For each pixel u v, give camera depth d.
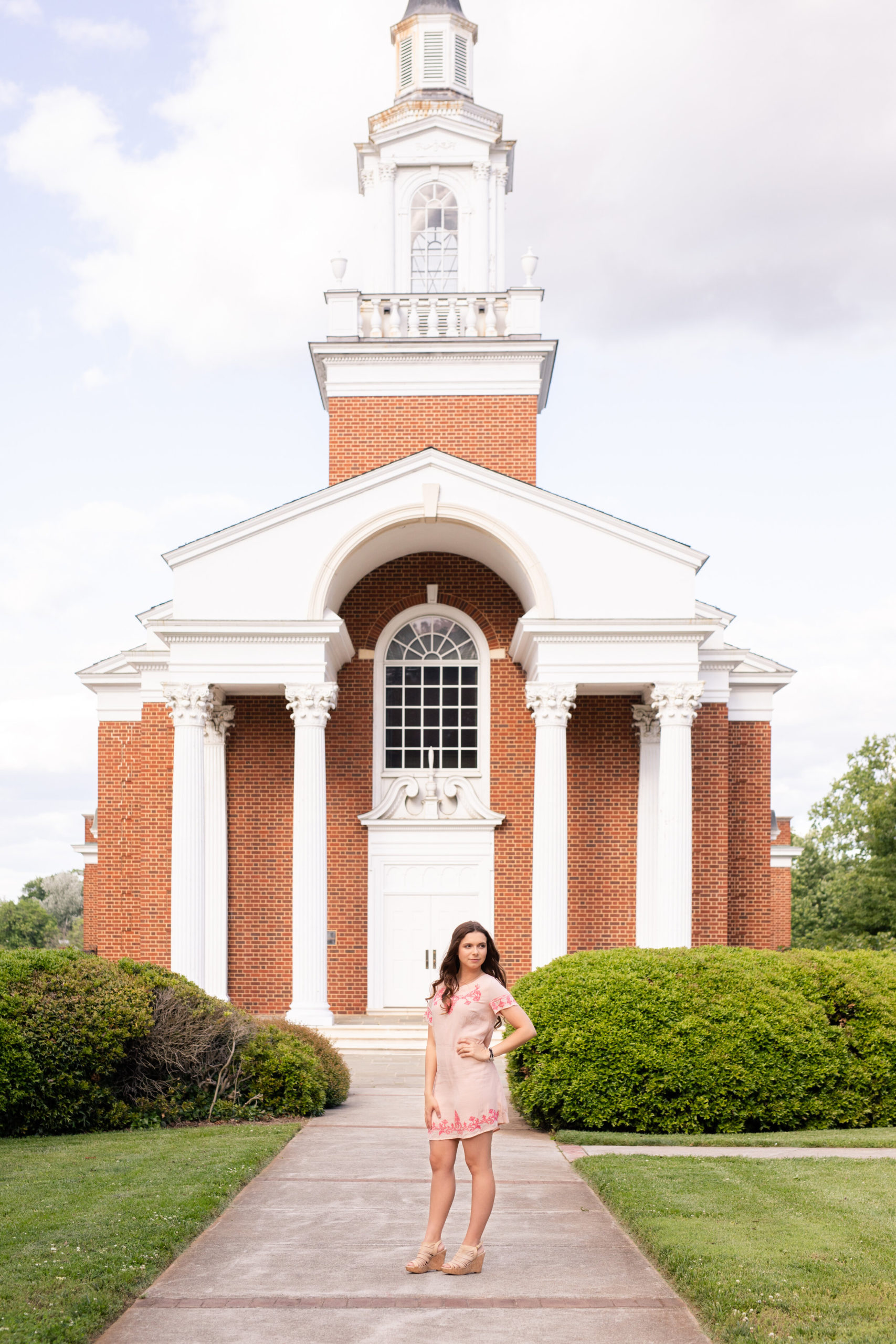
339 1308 6.85
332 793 25.67
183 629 22.98
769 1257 7.46
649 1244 7.94
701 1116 13.27
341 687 25.97
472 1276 7.47
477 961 7.75
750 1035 13.56
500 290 29.12
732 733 26.42
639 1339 6.40
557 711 23.09
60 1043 12.82
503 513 23.47
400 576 26.30
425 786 25.59
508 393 27.08
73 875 133.50
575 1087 13.34
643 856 24.91
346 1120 14.07
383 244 28.72
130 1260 7.43
